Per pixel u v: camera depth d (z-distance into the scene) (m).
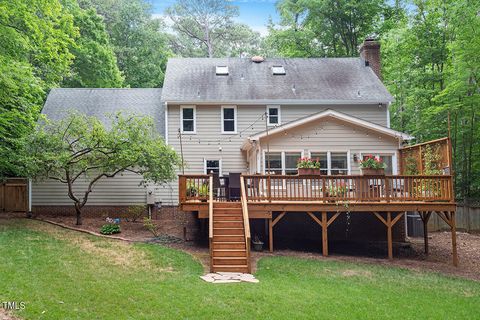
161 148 16.02
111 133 15.52
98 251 12.07
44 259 10.70
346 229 17.39
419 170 15.49
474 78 22.72
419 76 26.98
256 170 16.78
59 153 15.27
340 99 20.00
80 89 22.48
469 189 24.34
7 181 18.95
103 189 19.34
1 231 13.72
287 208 13.56
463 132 24.41
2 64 14.80
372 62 23.36
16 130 16.89
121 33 36.12
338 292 9.42
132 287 8.83
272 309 8.00
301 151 16.28
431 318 8.20
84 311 7.36
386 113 20.39
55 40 16.66
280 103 20.12
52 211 19.09
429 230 21.83
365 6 30.33
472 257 15.03
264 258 12.57
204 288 9.11
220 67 22.80
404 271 12.12
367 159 14.16
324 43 33.06
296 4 32.91
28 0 15.26
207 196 13.77
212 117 20.27
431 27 26.92
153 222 17.77
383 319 7.93
